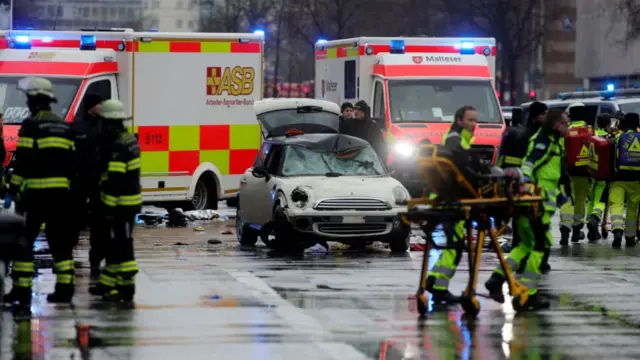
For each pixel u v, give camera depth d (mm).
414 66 64438
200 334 28766
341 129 55094
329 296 34844
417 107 63312
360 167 48844
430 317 31406
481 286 37281
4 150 46438
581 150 50500
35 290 35719
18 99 58906
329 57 71188
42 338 28156
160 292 35375
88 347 27156
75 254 45875
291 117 60375
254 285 37031
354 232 46094
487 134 62312
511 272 33094
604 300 34625
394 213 46250
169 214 61406
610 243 51469
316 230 45781
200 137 64375
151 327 29625
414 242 50656
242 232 50250
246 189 50312
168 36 62906
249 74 66250
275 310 32312
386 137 62125
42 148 32125
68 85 59250
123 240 33312
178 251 47406
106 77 60844
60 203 32469
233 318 30984
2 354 26344
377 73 64875
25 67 59625
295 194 46125
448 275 31984
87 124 35438
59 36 61312
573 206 51781
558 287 37281
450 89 64125
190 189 64188
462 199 31219
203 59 64188
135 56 61938
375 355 26547
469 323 30609
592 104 79562
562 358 26484
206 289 36062
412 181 60656
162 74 62812
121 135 33062
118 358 26031
